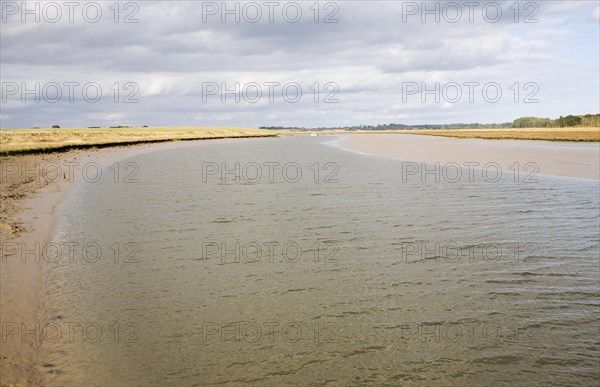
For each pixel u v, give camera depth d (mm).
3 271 11406
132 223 16812
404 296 10094
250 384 6891
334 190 24609
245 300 9875
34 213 18484
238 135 153000
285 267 11945
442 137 111812
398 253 13094
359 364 7465
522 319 9016
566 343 8117
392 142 84500
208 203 20906
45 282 10812
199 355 7668
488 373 7238
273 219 17422
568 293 10258
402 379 7074
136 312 9258
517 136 98188
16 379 6762
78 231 15641
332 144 84938
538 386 6922
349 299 9922
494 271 11633
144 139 87062
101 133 107625
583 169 33750
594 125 175625
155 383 6855
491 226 16141
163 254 13070
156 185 27281
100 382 6824
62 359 7449
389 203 20609
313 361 7535
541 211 18656
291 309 9445
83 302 9711
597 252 13156
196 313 9242
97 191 24828
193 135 128750
